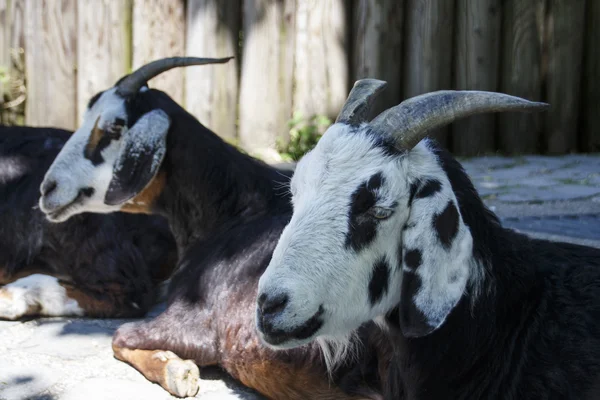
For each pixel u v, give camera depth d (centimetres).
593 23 928
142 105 434
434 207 271
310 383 356
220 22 896
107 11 908
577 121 942
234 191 433
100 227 478
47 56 925
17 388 386
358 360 337
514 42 914
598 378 274
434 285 268
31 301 469
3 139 505
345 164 275
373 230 272
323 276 268
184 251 445
